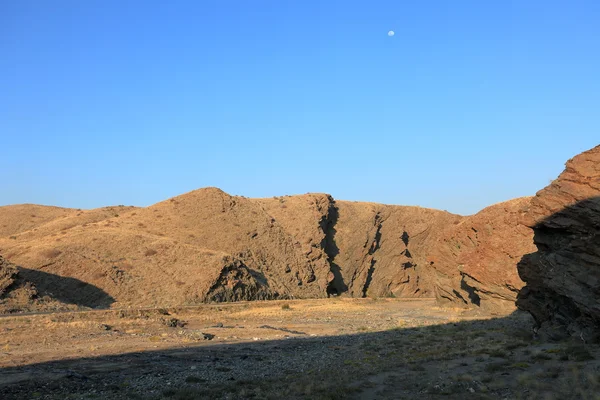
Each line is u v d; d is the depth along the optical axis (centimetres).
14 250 6366
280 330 4044
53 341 3028
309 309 6194
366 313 5628
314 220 10088
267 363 2391
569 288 2086
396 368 1988
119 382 1909
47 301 5178
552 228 2280
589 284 2005
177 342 3169
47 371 2072
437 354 2236
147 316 4762
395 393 1587
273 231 9375
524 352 1986
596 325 1975
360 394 1605
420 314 5331
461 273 5134
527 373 1622
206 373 2112
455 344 2542
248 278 7206
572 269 2114
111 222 8475
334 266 9912
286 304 6556
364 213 11094
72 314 4241
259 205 10750
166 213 8944
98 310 4962
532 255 2478
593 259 2038
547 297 2331
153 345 2992
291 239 9606
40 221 11744
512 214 4688
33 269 5825
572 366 1609
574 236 2166
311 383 1766
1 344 2870
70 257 6241
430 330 3469
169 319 4325
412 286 10238
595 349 1823
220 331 3922
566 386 1410
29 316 4047
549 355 1836
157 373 2098
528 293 2536
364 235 10444
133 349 2789
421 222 11256
